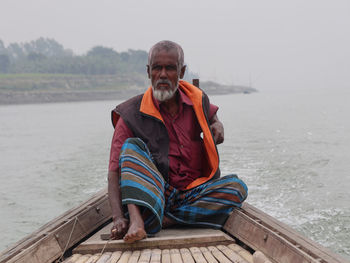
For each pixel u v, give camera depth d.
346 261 1.87
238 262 2.01
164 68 2.61
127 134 2.68
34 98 137.12
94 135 18.89
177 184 2.75
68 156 11.97
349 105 45.25
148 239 2.34
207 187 2.73
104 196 3.25
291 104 54.00
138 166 2.46
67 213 2.88
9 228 5.32
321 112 32.44
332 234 4.58
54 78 158.88
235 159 9.81
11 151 14.25
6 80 149.75
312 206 5.65
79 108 69.69
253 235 2.44
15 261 2.04
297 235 2.27
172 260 2.08
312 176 7.63
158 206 2.45
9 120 38.94
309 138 14.18
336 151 10.75
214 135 2.93
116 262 2.10
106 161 10.60
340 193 6.26
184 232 2.63
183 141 2.77
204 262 2.03
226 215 2.74
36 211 6.06
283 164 8.91
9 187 7.70
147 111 2.71
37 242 2.26
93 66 184.38
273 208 5.67
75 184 7.82
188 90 2.91
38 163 10.91
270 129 18.41
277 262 2.12
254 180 7.48
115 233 2.40
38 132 22.72
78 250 2.35
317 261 1.85
